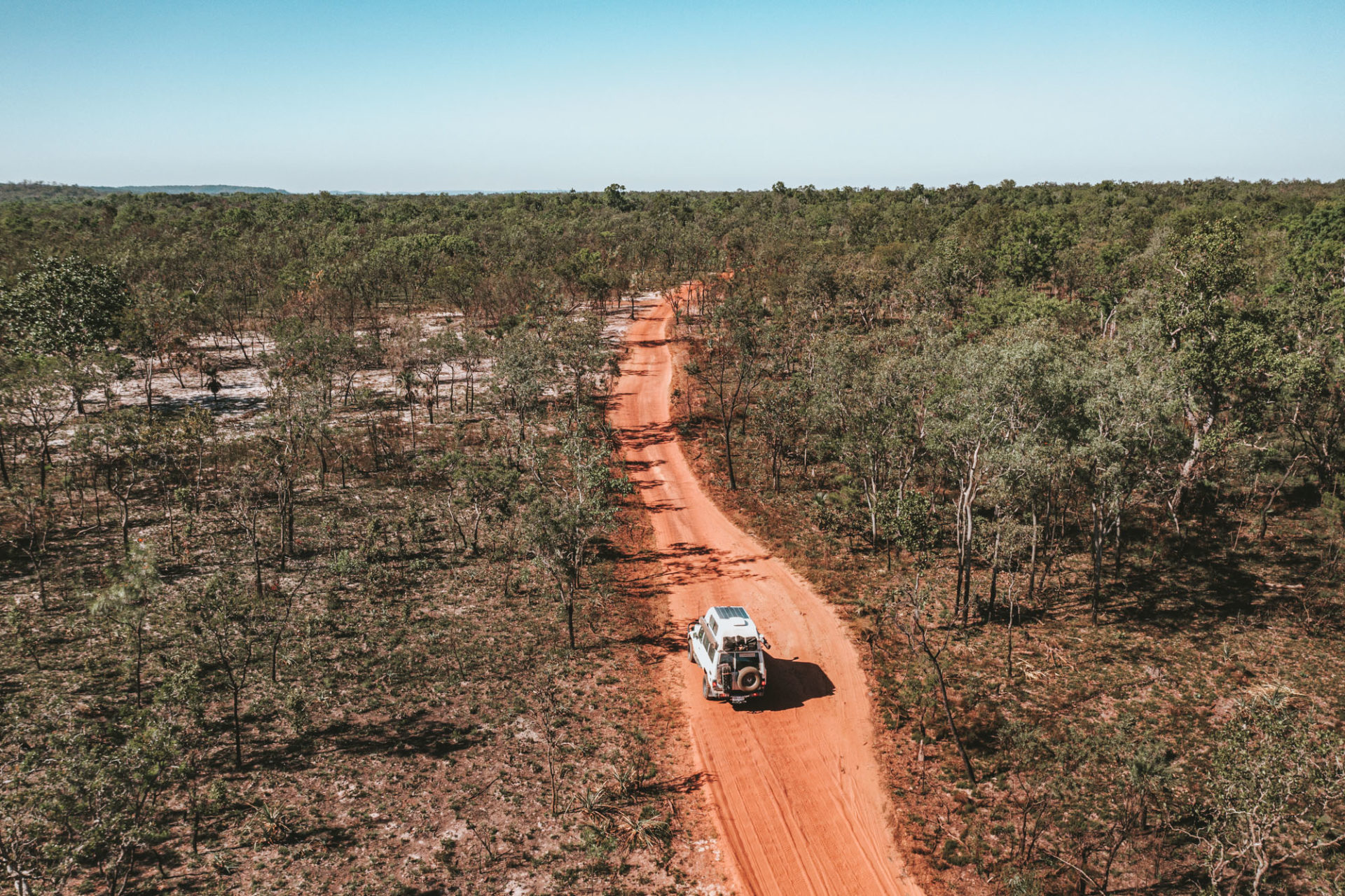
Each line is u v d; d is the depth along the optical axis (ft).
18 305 232.32
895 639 126.31
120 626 97.76
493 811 84.28
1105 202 607.37
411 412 233.76
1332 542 156.04
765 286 359.25
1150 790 83.87
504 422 222.07
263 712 99.50
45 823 75.15
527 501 151.12
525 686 109.60
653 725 102.89
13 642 110.01
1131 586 142.92
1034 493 128.16
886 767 95.30
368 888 72.18
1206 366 163.94
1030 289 341.82
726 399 265.95
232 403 247.91
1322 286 230.07
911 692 109.81
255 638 114.52
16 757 86.02
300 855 75.77
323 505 173.68
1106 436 123.44
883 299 347.97
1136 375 133.08
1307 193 625.82
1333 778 67.41
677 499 194.59
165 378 278.67
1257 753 69.87
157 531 152.25
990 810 87.45
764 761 96.22
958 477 132.36
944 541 163.02
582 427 216.54
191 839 77.00
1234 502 177.47
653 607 138.51
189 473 179.22
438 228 606.55
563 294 382.22
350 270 380.99
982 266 375.45
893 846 82.69
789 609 137.90
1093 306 316.40
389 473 195.83
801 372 243.60
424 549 155.33
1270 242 321.52
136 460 158.92
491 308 361.92
